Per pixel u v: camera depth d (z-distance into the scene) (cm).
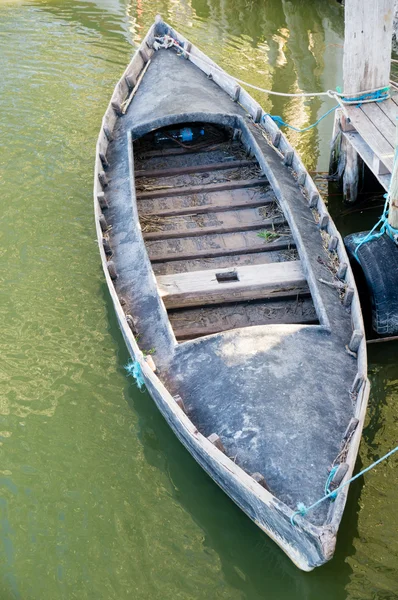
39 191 1201
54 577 672
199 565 681
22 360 895
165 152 1109
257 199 998
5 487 752
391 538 684
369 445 777
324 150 1291
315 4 1906
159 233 939
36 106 1443
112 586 664
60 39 1720
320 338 738
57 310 966
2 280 1018
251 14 1877
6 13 1869
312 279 807
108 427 810
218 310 841
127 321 773
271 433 646
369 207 1145
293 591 661
